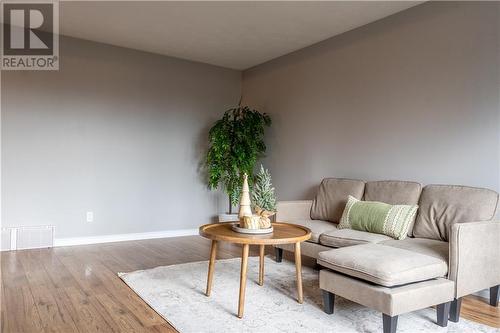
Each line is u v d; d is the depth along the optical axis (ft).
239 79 19.24
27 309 8.21
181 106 17.35
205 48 15.81
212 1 11.26
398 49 11.87
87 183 15.03
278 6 11.54
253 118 16.74
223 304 8.62
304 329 7.36
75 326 7.40
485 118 9.70
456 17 10.35
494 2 9.53
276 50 15.99
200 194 17.92
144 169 16.37
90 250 13.92
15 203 13.65
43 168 14.12
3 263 11.91
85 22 13.12
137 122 16.17
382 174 12.32
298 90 15.83
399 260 7.24
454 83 10.37
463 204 9.18
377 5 11.40
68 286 9.78
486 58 9.68
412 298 6.87
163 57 16.81
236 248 14.67
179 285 9.91
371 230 10.19
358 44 13.21
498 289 8.66
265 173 15.72
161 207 16.84
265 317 7.91
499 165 9.41
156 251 13.96
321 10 11.81
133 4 11.56
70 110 14.64
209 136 17.07
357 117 13.20
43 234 14.12
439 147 10.71
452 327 7.51
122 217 15.85
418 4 11.28
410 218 9.68
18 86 13.69
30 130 13.87
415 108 11.35
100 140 15.28
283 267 11.84
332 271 8.04
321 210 12.84
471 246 7.86
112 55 15.52
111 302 8.71
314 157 15.02
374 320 7.80
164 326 7.48
